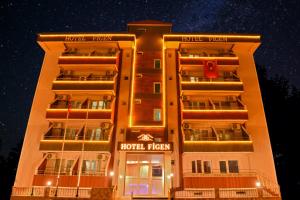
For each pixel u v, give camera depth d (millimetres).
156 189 26250
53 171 28203
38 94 32250
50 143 28500
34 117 31062
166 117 30500
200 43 33375
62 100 31453
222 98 32062
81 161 26906
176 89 32438
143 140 27609
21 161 28922
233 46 33969
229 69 33156
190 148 28000
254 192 23984
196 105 32000
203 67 32406
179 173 27938
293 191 35719
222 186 26156
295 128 38219
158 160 27312
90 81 31359
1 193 42250
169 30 36312
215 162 28703
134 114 30500
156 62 33969
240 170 28281
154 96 31656
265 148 29266
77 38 33375
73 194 24703
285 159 37656
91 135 30203
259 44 33469
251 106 31406
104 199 21391
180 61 32562
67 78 32438
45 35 33562
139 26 36500
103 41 33250
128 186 26359
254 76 33156
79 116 29641
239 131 29594
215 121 29562
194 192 24766
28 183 28016
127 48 34594
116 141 29453
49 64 34062
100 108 31438
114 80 31781
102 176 26922
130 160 27328
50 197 23375
